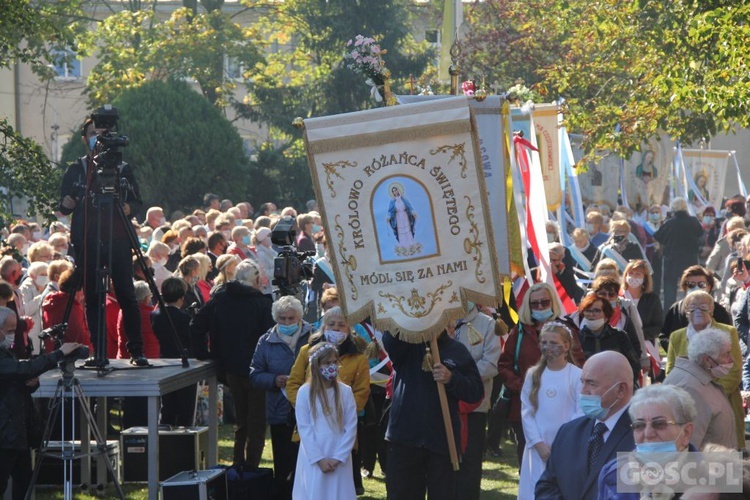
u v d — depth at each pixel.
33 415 11.89
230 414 18.45
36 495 13.44
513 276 13.06
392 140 9.88
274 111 52.09
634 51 29.89
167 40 52.59
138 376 12.17
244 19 67.00
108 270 12.39
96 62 62.19
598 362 7.55
